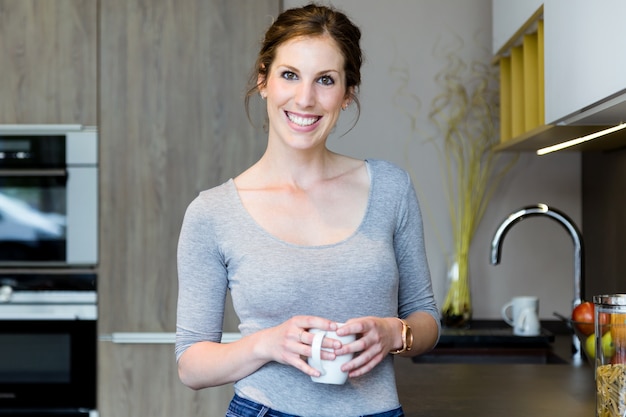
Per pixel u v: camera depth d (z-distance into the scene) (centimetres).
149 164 352
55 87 351
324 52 154
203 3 351
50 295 350
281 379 152
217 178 352
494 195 367
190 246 161
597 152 340
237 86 352
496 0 322
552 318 367
